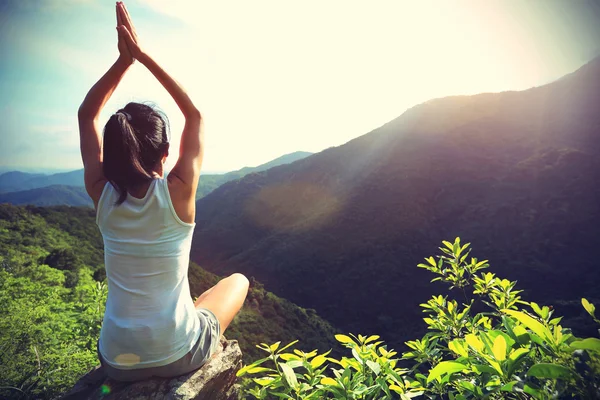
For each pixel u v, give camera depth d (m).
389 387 1.29
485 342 1.06
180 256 1.35
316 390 1.28
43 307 7.17
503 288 1.94
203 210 140.50
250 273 90.81
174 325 1.34
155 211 1.28
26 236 41.81
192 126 1.41
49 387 3.17
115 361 1.36
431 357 1.67
